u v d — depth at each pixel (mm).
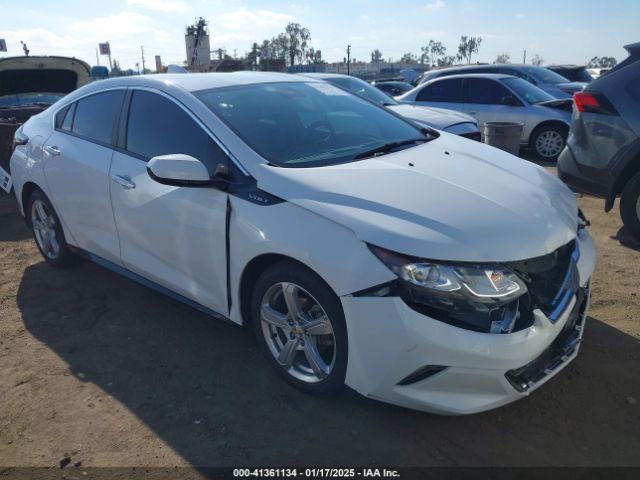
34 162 4441
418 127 4004
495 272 2354
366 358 2473
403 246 2367
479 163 3234
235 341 3545
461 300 2326
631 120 4688
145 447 2619
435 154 3332
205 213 3064
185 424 2768
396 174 2881
